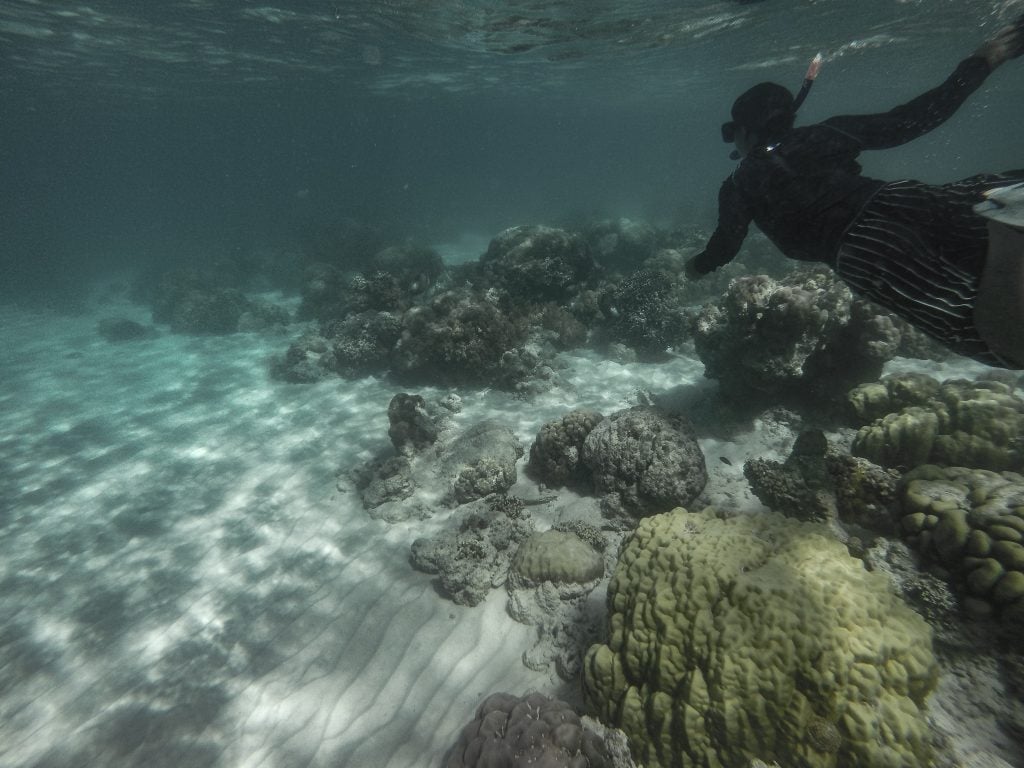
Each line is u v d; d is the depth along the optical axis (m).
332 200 57.25
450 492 6.91
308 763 3.88
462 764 3.37
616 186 66.94
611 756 3.27
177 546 6.57
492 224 40.22
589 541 5.45
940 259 1.77
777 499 4.96
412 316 11.12
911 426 4.97
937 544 3.56
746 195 2.34
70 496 7.86
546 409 9.10
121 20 15.96
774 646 2.94
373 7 14.88
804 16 17.11
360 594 5.49
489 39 18.88
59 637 5.30
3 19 15.83
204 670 4.77
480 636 4.79
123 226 61.69
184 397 11.35
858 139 2.20
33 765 4.07
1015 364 1.68
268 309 17.20
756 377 6.90
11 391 12.35
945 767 2.68
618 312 11.73
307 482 7.73
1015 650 3.12
